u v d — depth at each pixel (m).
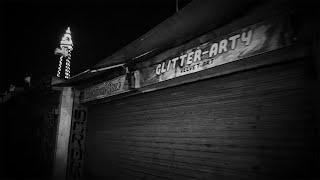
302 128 2.39
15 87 12.62
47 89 8.80
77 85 7.80
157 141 4.39
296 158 2.38
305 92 2.42
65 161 7.23
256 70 2.94
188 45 3.94
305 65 2.47
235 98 3.14
